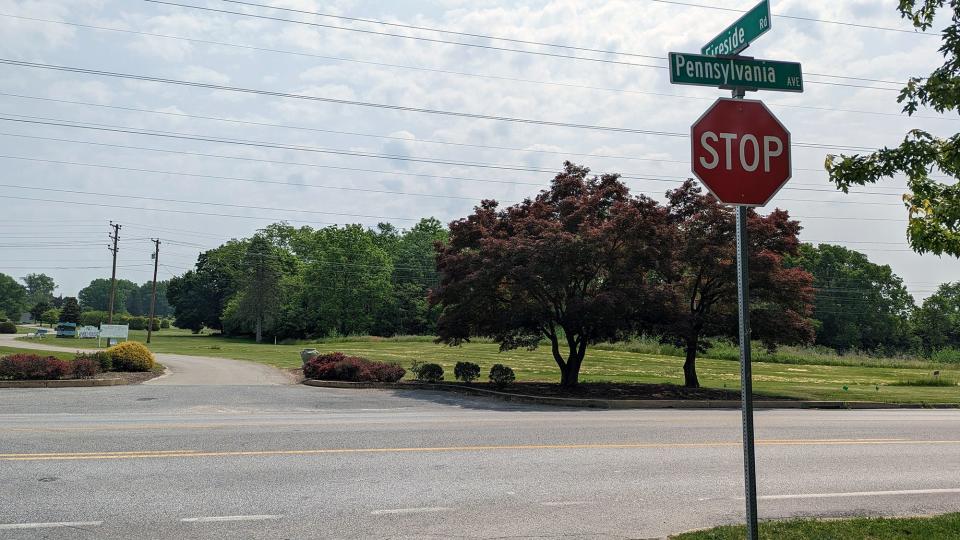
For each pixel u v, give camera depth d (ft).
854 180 23.02
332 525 21.90
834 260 293.84
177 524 21.65
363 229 296.30
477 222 81.30
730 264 75.97
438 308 289.74
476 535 21.16
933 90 21.53
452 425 44.70
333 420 46.42
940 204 21.68
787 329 77.20
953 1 21.45
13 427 40.50
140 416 47.06
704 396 71.87
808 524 21.61
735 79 16.66
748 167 15.88
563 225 78.28
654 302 71.67
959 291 305.32
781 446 39.06
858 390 86.02
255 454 32.83
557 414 54.13
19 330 378.12
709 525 22.53
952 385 105.91
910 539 19.99
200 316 358.23
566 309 73.00
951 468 33.35
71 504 23.61
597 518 23.22
